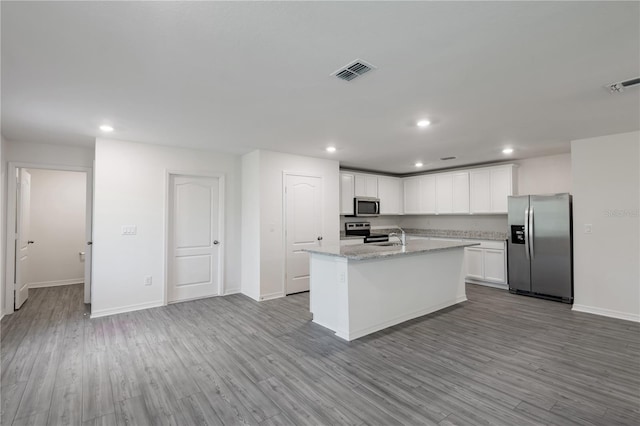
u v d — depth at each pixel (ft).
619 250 12.98
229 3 5.05
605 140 13.28
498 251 18.53
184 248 16.14
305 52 6.63
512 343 10.61
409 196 24.25
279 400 7.43
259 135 13.34
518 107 9.95
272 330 11.99
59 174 20.12
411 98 9.20
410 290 13.24
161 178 15.26
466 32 5.92
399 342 10.80
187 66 7.21
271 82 8.08
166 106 9.76
